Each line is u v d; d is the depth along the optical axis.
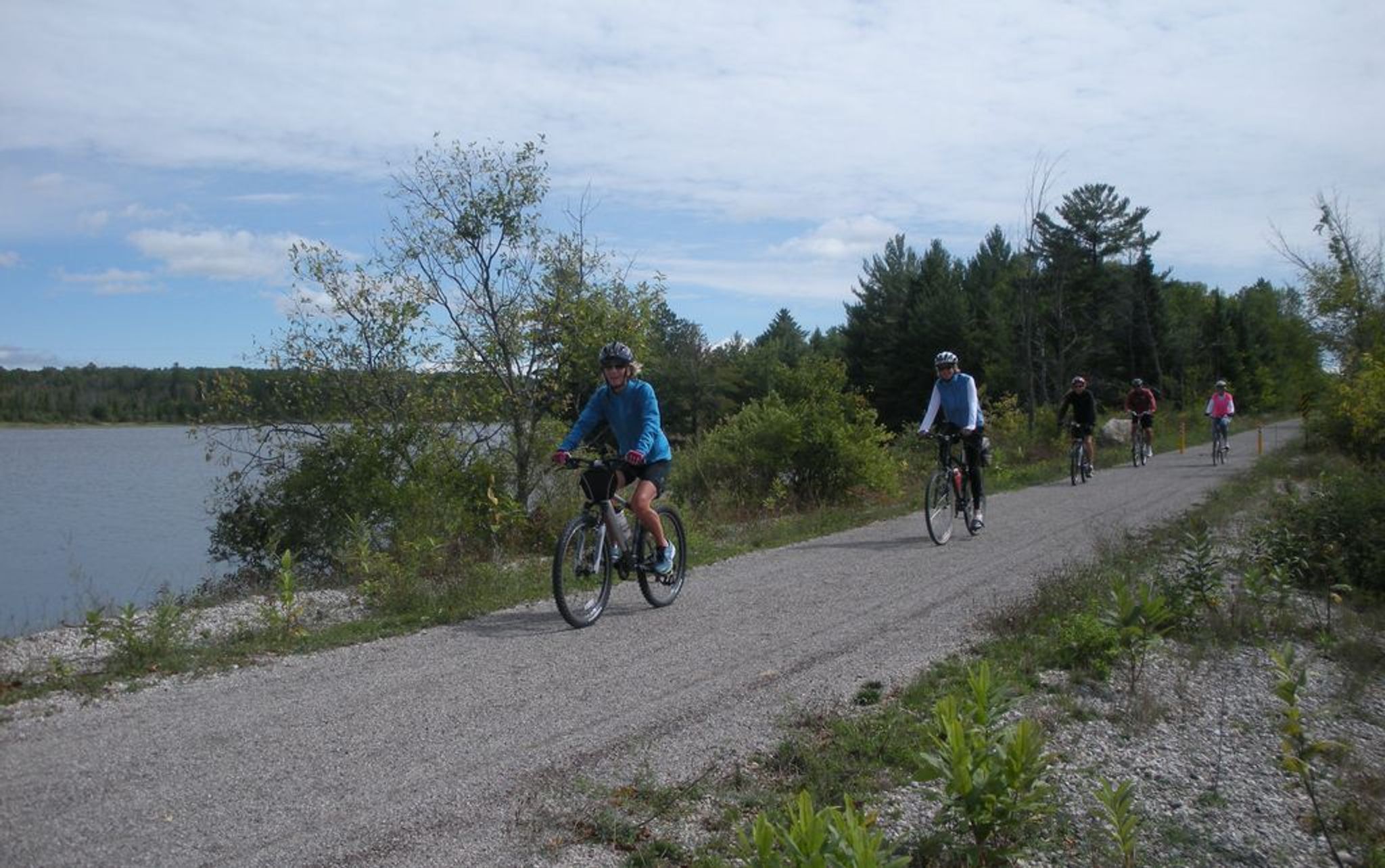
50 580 11.77
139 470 23.09
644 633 7.46
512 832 4.17
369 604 8.63
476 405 13.24
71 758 4.82
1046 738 5.34
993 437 29.30
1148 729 5.90
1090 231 64.12
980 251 81.00
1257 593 8.61
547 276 13.76
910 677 6.31
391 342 13.45
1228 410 24.48
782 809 4.45
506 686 6.09
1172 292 75.50
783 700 5.86
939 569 10.16
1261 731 6.10
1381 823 4.91
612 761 4.94
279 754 4.93
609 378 8.09
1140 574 9.14
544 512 12.58
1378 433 20.67
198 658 6.62
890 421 65.75
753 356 49.38
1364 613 8.93
